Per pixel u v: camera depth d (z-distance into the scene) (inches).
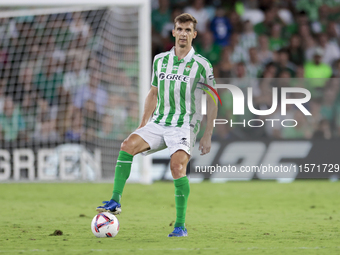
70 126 1839.3
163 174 1651.1
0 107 1817.2
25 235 644.7
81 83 1900.8
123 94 1897.1
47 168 1579.7
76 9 1641.2
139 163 1637.6
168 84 649.0
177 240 600.4
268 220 819.4
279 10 2217.0
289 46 2155.5
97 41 1915.6
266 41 2118.6
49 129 1827.0
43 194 1272.1
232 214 907.4
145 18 1475.1
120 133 1860.2
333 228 720.3
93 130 1834.4
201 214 906.7
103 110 1870.1
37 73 1879.9
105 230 616.4
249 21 2150.6
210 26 2151.8
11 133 1797.5
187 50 659.4
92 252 514.0
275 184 1552.7
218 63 2107.5
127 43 1843.0
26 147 1796.3
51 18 1931.6
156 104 690.2
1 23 1894.7
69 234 653.3
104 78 1908.2
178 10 2176.4
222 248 541.0
